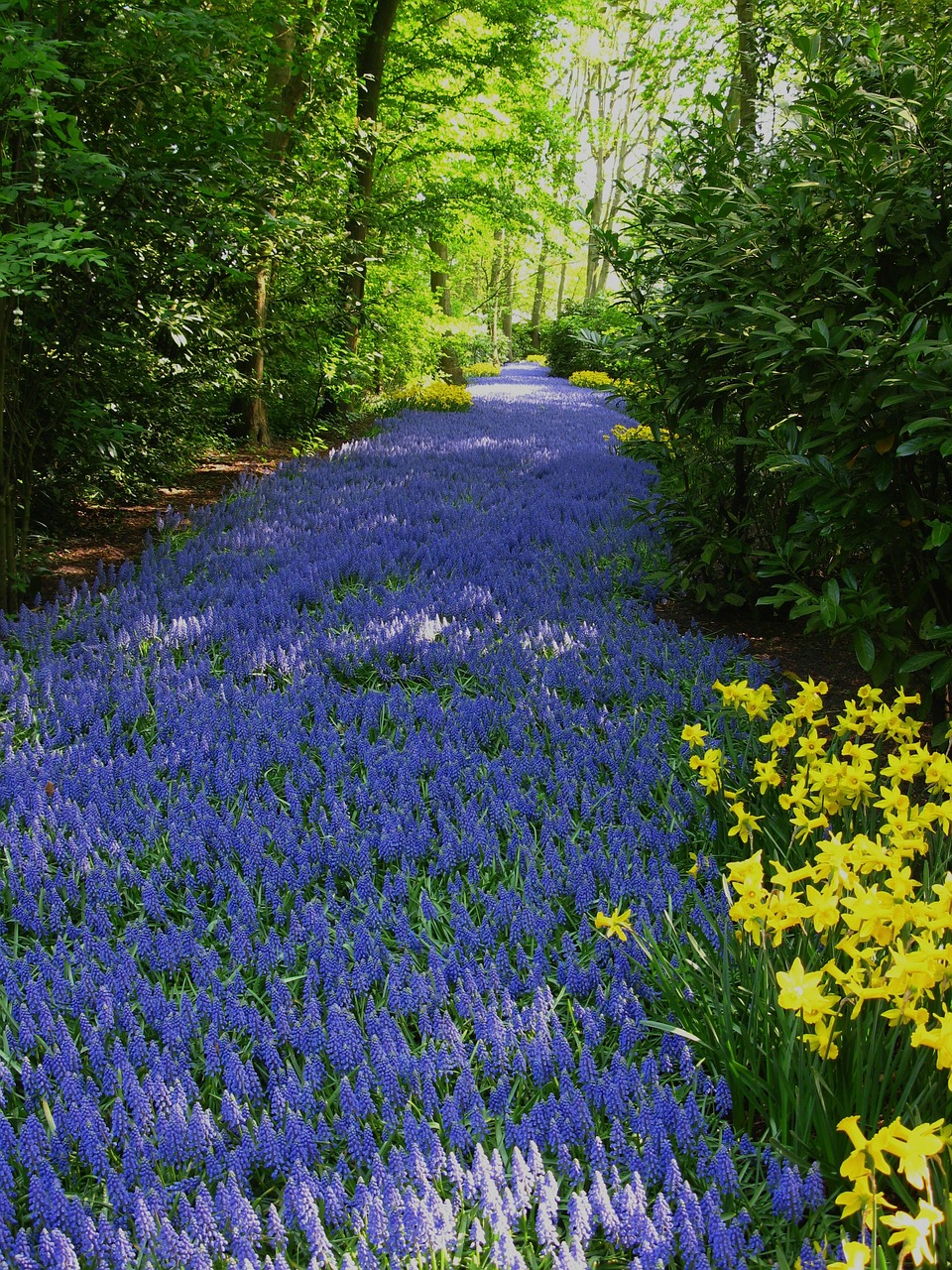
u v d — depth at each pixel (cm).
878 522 389
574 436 1602
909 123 368
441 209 1753
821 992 229
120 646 514
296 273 1106
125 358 708
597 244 636
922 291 397
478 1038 246
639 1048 248
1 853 328
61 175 511
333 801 358
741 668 490
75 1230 192
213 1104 231
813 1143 209
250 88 724
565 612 589
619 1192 193
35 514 749
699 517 602
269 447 1332
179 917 308
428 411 2020
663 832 336
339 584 661
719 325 516
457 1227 196
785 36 701
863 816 306
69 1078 224
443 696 483
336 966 265
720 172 534
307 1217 186
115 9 568
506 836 351
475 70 1702
